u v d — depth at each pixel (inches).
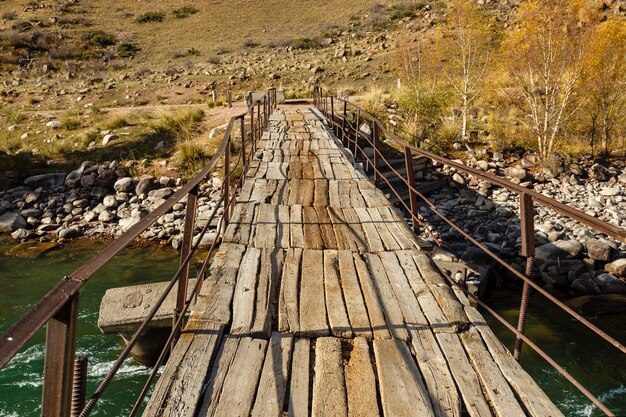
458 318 150.9
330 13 1972.2
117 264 422.3
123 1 2194.9
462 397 117.7
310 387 122.7
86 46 1642.5
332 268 192.5
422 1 1813.5
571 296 366.9
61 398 60.6
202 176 158.2
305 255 206.1
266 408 113.0
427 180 597.6
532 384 120.6
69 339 61.7
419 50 815.7
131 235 90.2
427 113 706.8
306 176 346.0
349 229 238.7
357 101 829.2
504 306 349.1
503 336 308.8
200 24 1920.5
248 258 200.7
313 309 159.6
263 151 436.1
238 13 2030.0
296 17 1964.8
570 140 695.1
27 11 1943.9
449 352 135.7
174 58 1552.7
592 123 670.5
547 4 613.0
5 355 44.9
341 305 162.4
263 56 1473.9
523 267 410.9
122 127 775.7
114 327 228.7
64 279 64.2
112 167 612.7
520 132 682.8
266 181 331.9
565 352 292.4
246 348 137.1
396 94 819.4
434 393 118.5
